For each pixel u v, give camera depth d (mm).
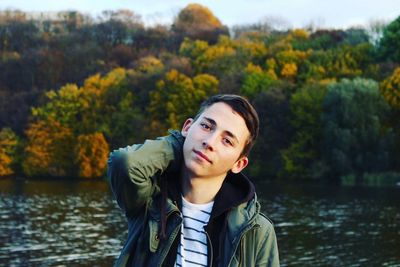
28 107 86812
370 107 67250
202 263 2957
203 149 2945
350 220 40812
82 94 83750
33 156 78625
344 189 59312
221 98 3037
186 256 2973
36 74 102625
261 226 3018
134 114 83312
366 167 65625
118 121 82250
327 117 68938
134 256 3041
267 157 72188
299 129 72000
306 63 87938
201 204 3051
